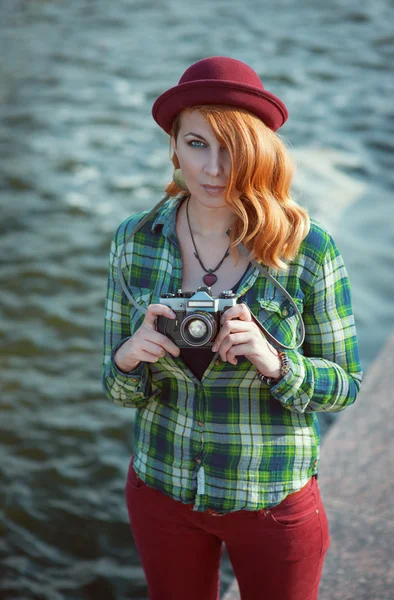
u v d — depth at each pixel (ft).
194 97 5.74
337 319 6.20
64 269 27.55
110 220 30.99
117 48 49.98
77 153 36.35
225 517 6.19
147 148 36.99
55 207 31.81
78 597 15.62
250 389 6.14
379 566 8.98
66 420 20.61
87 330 24.47
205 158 5.89
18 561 16.44
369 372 13.43
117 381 6.25
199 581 6.64
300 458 6.23
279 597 6.33
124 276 6.48
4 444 19.74
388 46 49.14
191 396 6.21
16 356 23.29
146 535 6.60
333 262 6.14
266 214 5.84
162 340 5.91
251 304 6.10
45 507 17.85
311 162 34.81
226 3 57.21
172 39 51.08
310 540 6.25
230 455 6.15
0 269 27.48
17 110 41.32
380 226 30.09
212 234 6.24
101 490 18.38
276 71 45.57
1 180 33.83
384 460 10.95
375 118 39.93
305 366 6.02
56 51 49.98
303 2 56.70
